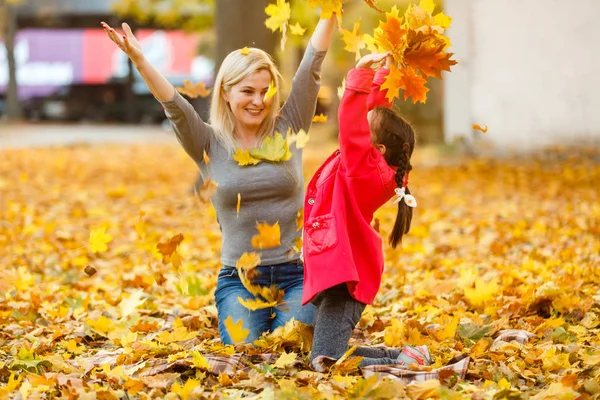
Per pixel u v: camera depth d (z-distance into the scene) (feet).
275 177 21.80
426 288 28.91
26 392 18.38
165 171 79.36
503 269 31.99
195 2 99.30
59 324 26.16
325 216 19.40
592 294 27.32
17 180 68.69
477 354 21.01
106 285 31.86
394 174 19.62
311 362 19.69
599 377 18.83
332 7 20.65
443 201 54.08
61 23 203.51
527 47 74.08
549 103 73.31
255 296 21.36
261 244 20.76
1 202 54.80
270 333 21.76
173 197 58.54
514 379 19.11
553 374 19.51
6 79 203.62
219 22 58.90
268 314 22.34
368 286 19.58
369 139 19.13
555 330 22.67
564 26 71.77
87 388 18.42
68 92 198.39
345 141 18.99
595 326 23.94
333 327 19.58
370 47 21.62
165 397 17.99
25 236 41.83
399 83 19.33
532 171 66.74
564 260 32.91
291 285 22.27
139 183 68.95
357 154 19.04
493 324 23.81
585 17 70.64
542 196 54.13
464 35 77.56
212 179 22.09
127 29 21.06
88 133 150.71
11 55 189.78
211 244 40.55
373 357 20.72
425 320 25.00
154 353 21.66
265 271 22.17
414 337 22.02
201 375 19.62
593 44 70.54
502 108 76.28
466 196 56.29
